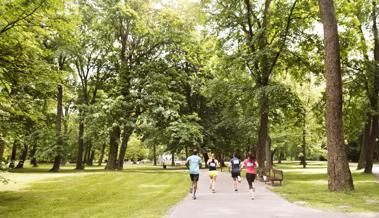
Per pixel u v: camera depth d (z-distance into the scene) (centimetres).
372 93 3088
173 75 4078
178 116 3719
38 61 1480
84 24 3822
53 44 3469
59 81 1641
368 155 3117
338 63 1675
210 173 1711
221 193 1661
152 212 1141
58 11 1385
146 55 4097
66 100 4144
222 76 2914
